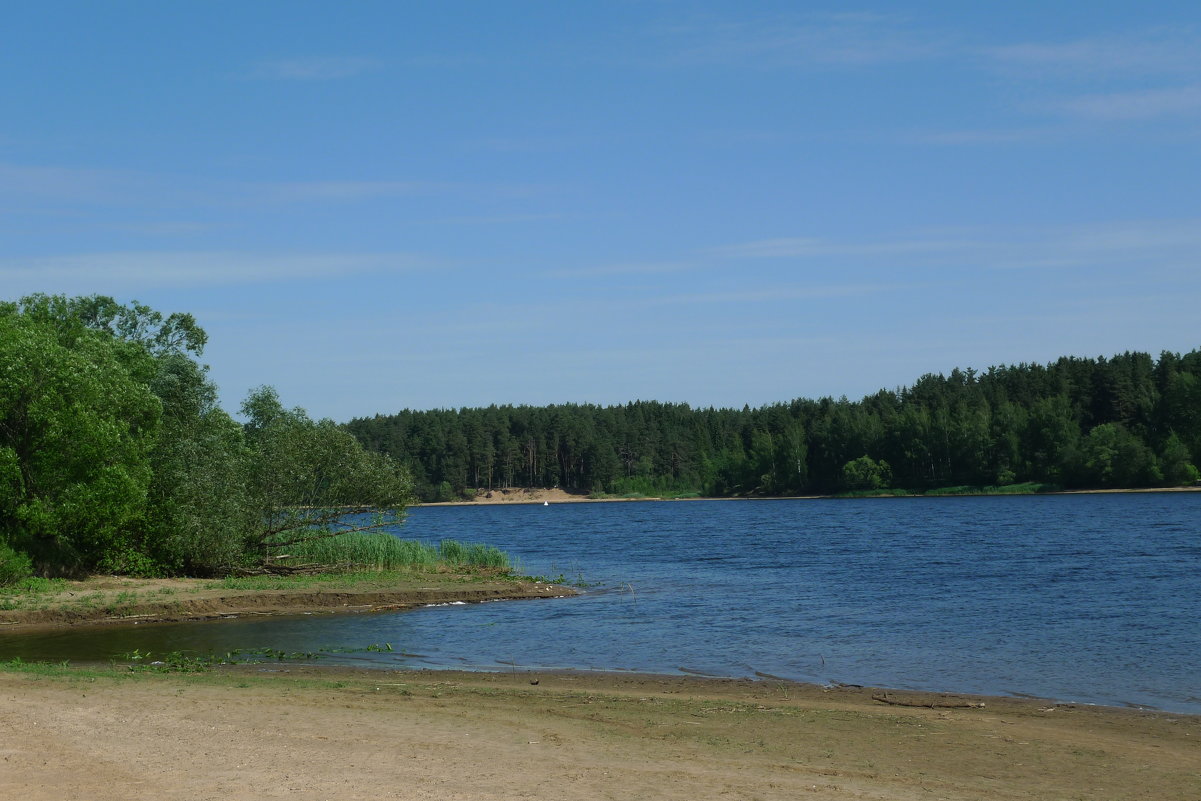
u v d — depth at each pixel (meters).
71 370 38.19
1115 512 98.31
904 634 27.86
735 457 192.00
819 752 13.77
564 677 21.47
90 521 37.59
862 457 165.62
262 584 38.16
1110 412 153.50
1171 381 146.00
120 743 12.61
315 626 29.97
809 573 48.19
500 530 103.25
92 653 24.73
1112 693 19.62
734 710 17.11
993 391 170.88
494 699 17.69
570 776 11.43
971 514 104.75
